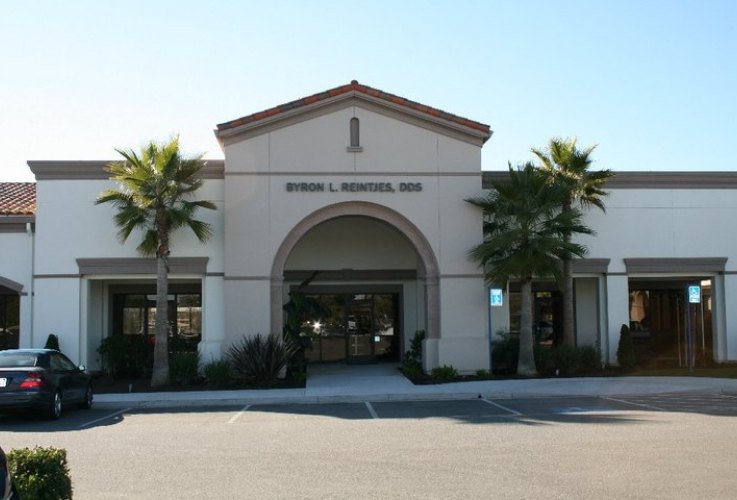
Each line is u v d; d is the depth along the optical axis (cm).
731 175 2469
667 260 2439
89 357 2472
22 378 1461
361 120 2225
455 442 1141
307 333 2448
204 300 2214
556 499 777
